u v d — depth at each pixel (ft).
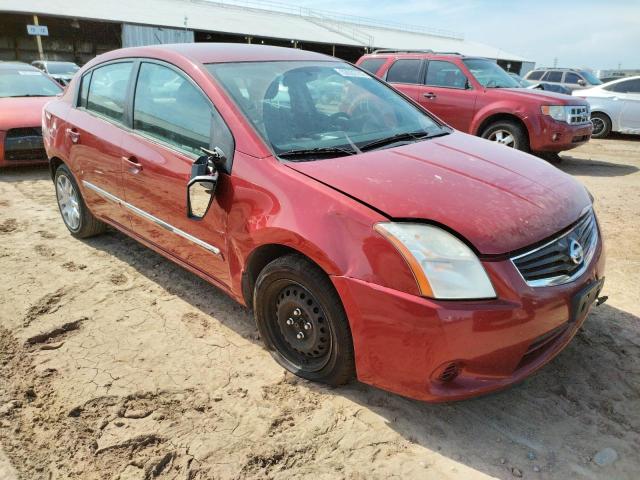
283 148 9.41
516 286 7.30
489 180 8.82
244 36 102.32
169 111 11.01
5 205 18.81
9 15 94.22
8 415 8.38
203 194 9.80
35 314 11.29
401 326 7.30
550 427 8.20
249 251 9.07
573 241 8.18
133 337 10.53
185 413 8.44
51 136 15.11
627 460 7.54
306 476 7.26
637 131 39.24
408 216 7.59
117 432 8.03
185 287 12.66
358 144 10.09
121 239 15.66
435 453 7.67
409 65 30.40
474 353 7.23
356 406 8.61
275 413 8.45
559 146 26.02
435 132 11.64
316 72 11.90
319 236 7.89
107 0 103.40
